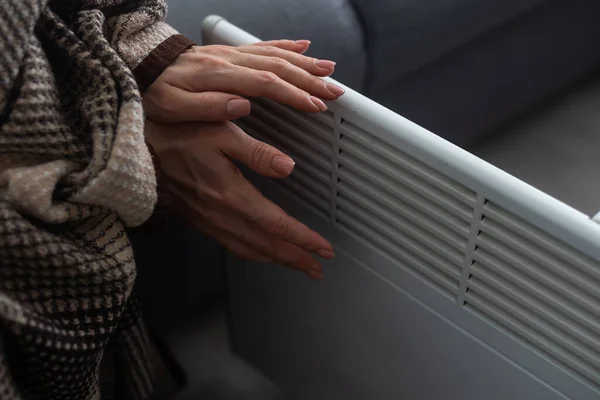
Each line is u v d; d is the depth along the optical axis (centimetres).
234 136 63
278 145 70
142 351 77
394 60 93
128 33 63
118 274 57
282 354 93
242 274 88
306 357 88
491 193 53
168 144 65
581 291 52
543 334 57
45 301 55
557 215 50
